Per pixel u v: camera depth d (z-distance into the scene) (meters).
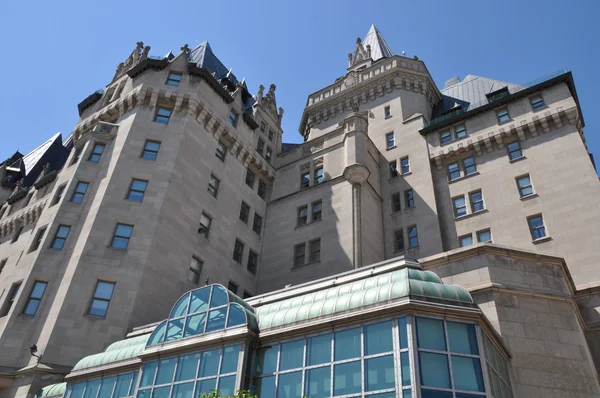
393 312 16.48
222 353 19.16
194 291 22.64
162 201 32.38
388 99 45.91
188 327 21.22
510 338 19.17
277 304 21.36
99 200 32.03
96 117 40.66
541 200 31.78
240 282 36.25
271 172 44.38
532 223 31.45
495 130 36.75
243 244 38.12
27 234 41.00
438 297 16.94
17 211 45.44
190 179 35.44
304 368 17.42
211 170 37.94
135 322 27.88
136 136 35.84
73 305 27.42
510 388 17.98
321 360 17.20
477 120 38.56
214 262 34.62
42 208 40.72
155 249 30.55
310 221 38.03
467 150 37.53
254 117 46.25
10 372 25.52
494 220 33.03
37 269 29.70
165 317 29.59
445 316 16.47
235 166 40.91
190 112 37.91
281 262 37.28
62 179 36.84
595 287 22.88
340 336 17.38
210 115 39.16
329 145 42.09
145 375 20.83
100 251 29.69
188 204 34.41
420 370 14.99
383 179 40.12
